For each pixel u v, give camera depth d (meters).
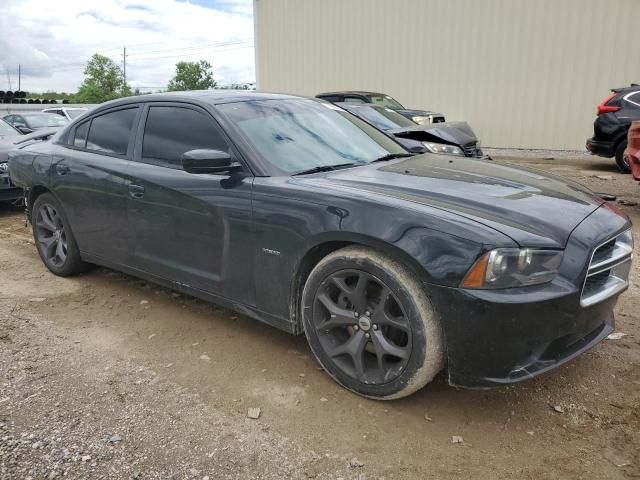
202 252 3.38
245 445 2.49
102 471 2.32
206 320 3.83
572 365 3.15
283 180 3.05
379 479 2.27
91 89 65.00
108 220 4.01
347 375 2.85
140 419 2.68
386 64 15.37
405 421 2.66
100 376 3.09
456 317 2.40
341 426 2.62
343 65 16.16
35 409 2.76
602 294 2.63
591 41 12.19
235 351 3.38
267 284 3.07
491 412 2.73
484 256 2.33
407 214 2.53
